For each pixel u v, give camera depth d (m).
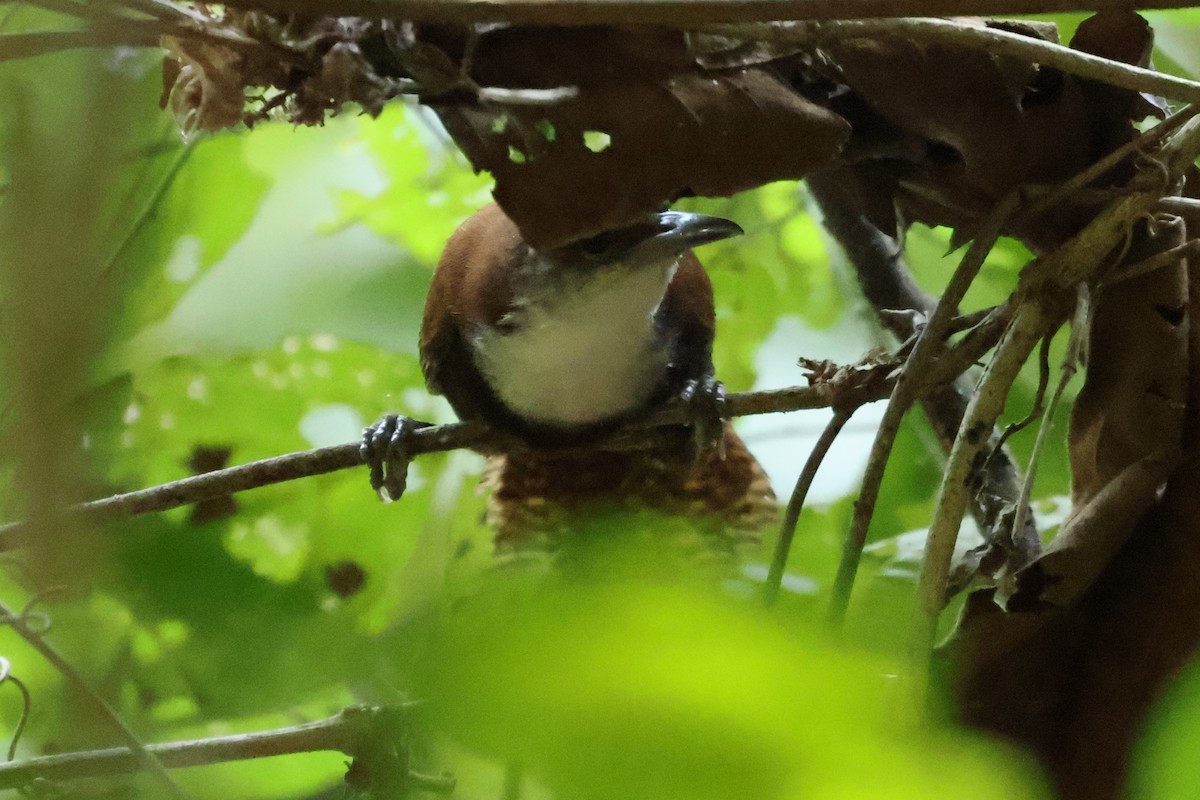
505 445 3.11
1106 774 3.00
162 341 3.11
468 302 3.10
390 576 3.11
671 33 3.01
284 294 3.14
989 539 3.03
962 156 3.03
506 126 3.00
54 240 1.64
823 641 1.63
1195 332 3.03
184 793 3.00
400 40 3.01
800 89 3.03
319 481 3.12
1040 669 3.01
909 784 1.59
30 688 3.07
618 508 3.11
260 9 2.99
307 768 3.07
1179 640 3.01
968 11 2.99
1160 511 3.02
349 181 3.14
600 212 3.00
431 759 2.02
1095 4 2.99
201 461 3.13
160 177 3.05
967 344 3.03
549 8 2.99
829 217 3.11
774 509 3.12
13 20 3.00
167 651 3.00
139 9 3.00
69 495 1.70
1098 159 3.03
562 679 1.46
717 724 1.44
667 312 3.11
